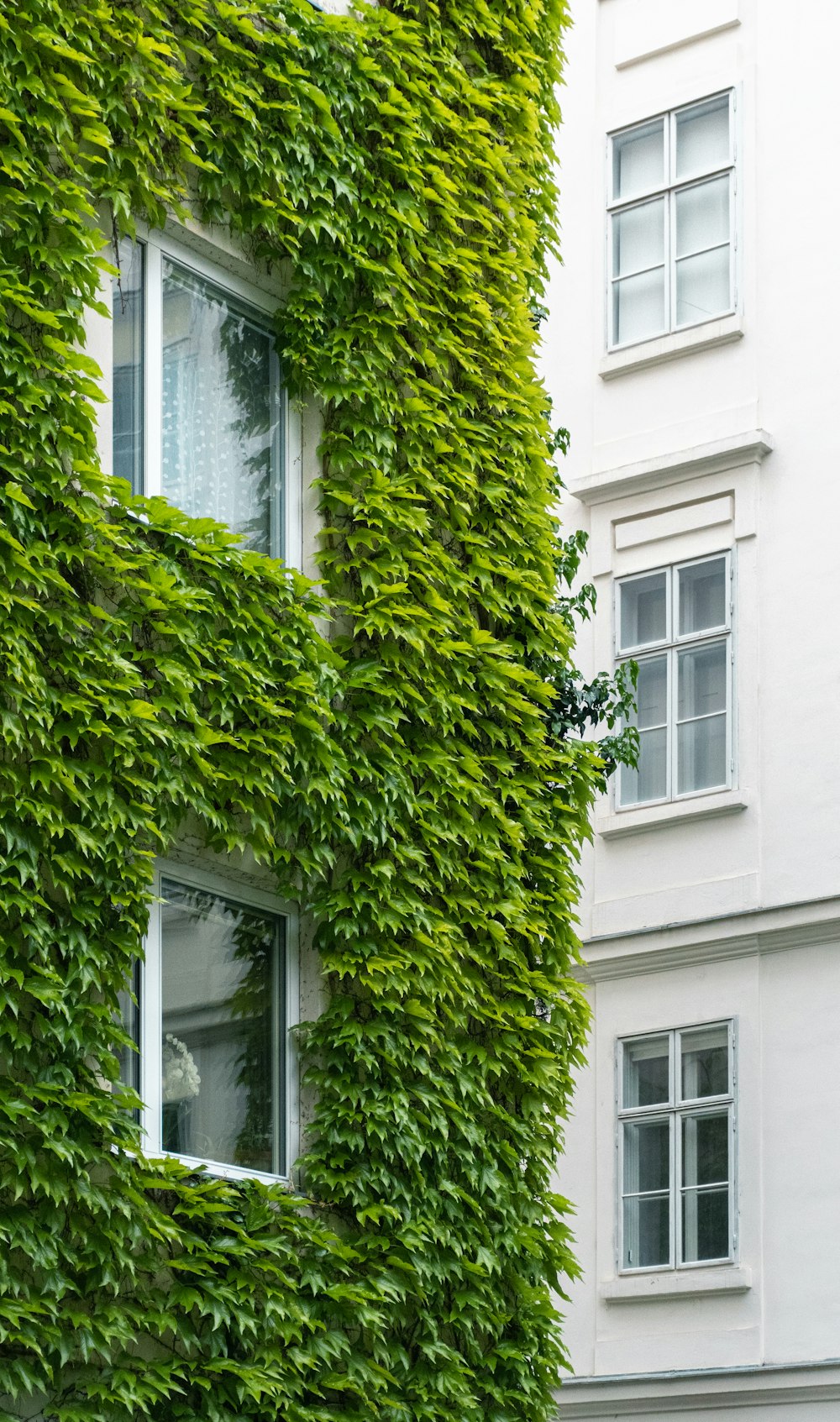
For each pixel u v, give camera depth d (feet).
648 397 66.03
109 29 29.91
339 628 34.14
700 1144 59.57
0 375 27.37
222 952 31.42
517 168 39.91
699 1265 58.39
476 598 36.78
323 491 34.45
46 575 26.99
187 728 29.55
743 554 62.80
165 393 32.19
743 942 59.93
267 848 30.94
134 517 29.40
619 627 64.69
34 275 27.86
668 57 68.33
